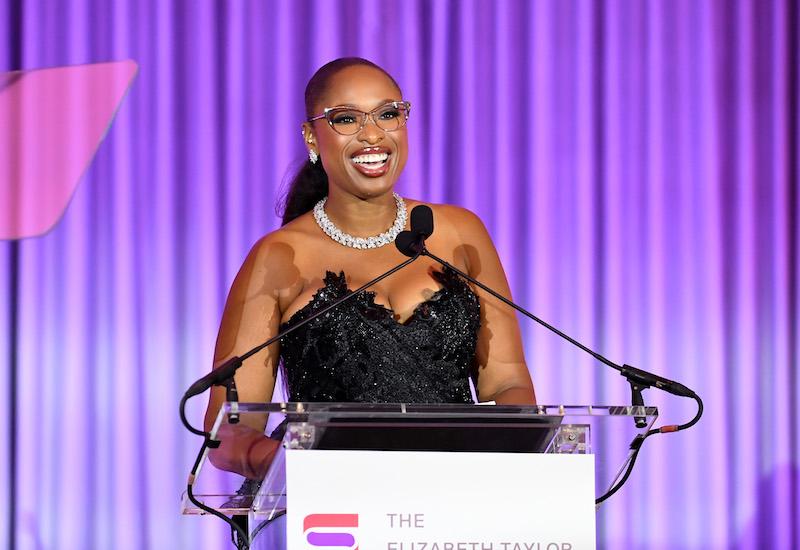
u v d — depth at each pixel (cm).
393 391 660
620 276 1159
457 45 1157
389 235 693
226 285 1123
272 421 669
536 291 1148
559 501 465
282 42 1141
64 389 1112
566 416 473
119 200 1122
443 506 459
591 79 1166
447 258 700
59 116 1123
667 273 1166
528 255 1148
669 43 1180
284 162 1133
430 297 680
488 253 719
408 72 1151
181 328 1119
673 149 1173
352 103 663
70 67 1129
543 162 1156
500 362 698
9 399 1111
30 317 1114
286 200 732
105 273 1120
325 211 699
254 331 670
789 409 1171
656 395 1160
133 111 1127
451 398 669
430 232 575
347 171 666
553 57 1166
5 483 1102
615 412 479
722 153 1178
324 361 663
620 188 1166
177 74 1133
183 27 1138
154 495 1105
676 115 1175
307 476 453
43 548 1102
